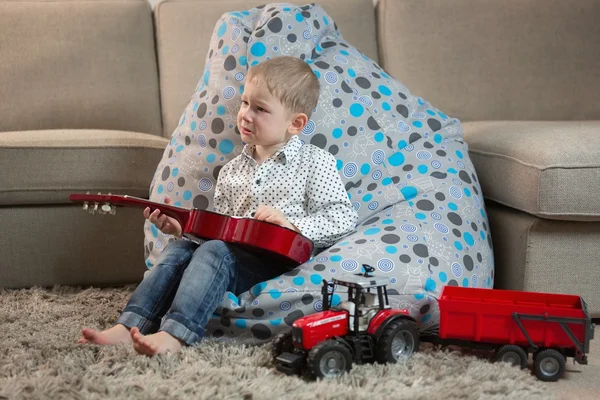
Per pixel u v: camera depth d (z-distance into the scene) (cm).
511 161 200
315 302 160
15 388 130
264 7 212
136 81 275
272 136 171
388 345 145
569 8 284
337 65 203
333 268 163
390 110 204
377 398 128
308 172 172
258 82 169
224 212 179
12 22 269
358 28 279
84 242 224
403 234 174
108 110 271
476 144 224
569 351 152
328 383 135
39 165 217
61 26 272
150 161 226
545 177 185
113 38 274
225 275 157
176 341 150
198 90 208
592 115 280
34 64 268
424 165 198
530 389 137
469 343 155
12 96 266
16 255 220
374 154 195
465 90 276
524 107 278
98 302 205
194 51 274
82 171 220
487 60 278
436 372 144
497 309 151
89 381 134
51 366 144
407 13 278
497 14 281
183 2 278
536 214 189
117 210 225
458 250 179
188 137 201
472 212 192
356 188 192
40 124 268
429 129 208
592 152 187
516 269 197
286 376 139
